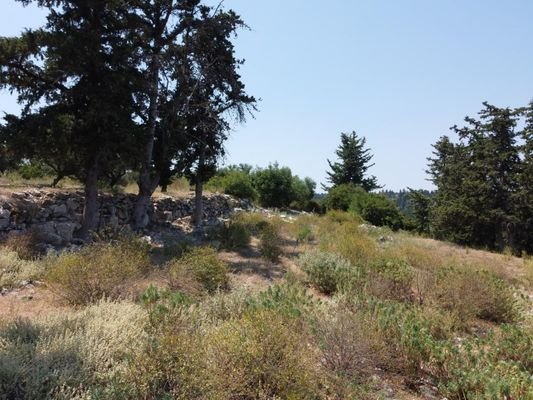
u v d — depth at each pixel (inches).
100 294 264.5
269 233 557.0
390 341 205.2
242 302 245.1
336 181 2087.8
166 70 598.9
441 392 181.2
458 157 1153.4
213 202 912.3
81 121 452.4
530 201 961.5
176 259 363.9
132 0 557.6
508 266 559.2
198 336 167.0
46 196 508.1
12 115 443.2
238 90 682.2
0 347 161.8
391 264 362.9
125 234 445.1
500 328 259.4
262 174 1264.8
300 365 157.2
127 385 139.3
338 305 254.8
